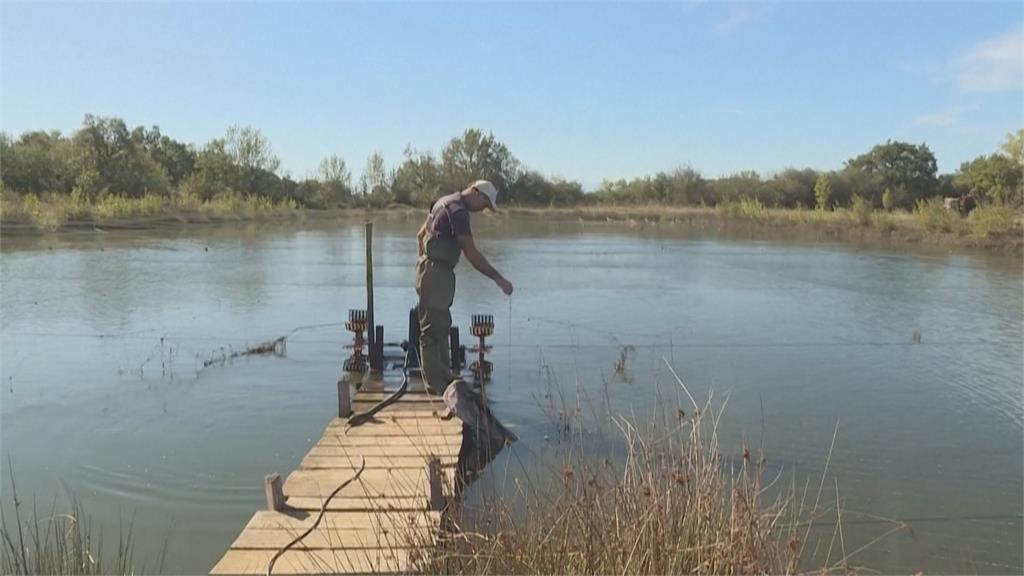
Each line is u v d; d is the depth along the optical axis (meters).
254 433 6.98
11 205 31.41
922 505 5.52
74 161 43.62
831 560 4.67
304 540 4.17
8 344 10.41
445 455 5.62
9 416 7.38
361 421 6.61
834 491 5.73
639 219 48.25
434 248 6.97
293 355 9.89
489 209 7.08
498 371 9.12
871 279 18.22
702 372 9.21
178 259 21.14
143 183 44.84
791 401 8.02
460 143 61.62
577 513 3.54
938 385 8.74
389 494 4.82
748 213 46.12
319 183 58.53
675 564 3.24
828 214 42.66
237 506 5.46
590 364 9.51
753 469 6.05
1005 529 5.15
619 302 14.38
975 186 44.69
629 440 4.12
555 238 32.81
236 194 50.94
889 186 55.31
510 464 5.99
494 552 3.48
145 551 4.79
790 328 11.98
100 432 6.96
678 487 3.55
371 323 8.80
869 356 10.14
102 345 10.39
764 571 3.44
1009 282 17.75
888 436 6.98
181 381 8.59
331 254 23.38
